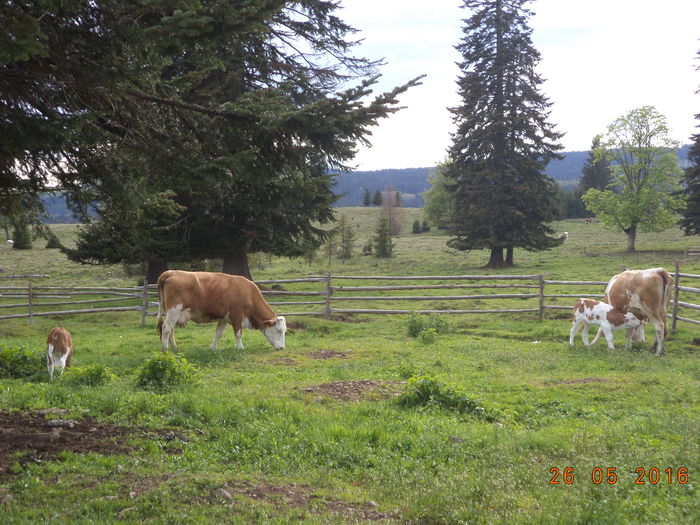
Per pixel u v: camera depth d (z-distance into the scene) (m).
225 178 6.53
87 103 6.17
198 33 5.17
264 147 6.61
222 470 5.46
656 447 5.77
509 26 40.88
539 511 4.31
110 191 7.14
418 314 19.19
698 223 50.22
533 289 26.91
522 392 8.89
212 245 24.89
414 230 97.69
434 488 4.86
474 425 7.02
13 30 4.48
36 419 6.72
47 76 5.66
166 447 6.03
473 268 42.94
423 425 6.77
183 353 12.17
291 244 24.52
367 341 14.91
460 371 10.55
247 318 13.28
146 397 7.58
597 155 54.94
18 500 4.59
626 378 9.62
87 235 24.81
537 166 39.94
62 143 5.45
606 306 12.98
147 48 5.60
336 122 6.10
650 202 51.00
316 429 6.48
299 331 16.97
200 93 6.98
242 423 6.72
